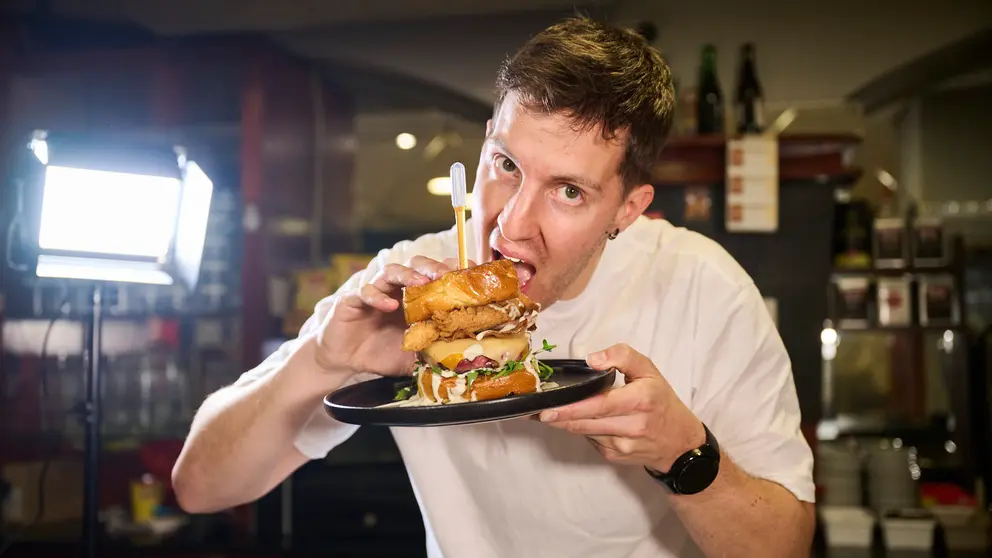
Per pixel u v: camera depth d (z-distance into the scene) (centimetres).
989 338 403
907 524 338
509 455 137
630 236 142
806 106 469
